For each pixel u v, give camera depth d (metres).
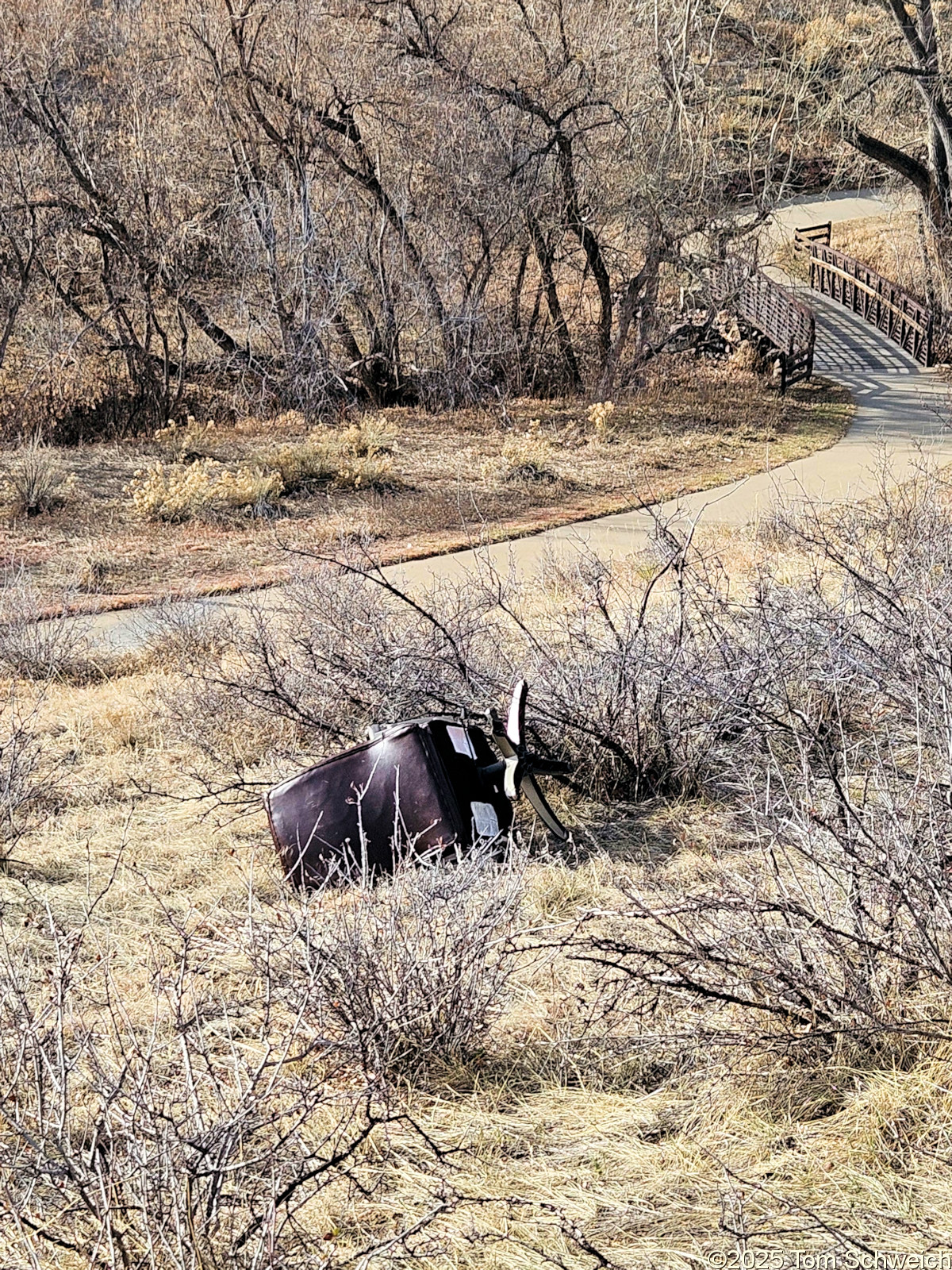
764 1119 3.21
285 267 27.16
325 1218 2.88
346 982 3.61
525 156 27.77
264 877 5.24
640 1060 3.53
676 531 15.70
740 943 3.68
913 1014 3.41
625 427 25.55
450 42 28.23
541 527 17.41
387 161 28.42
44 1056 3.00
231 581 14.83
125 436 25.31
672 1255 2.70
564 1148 3.16
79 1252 2.59
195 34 26.45
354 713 6.91
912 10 32.62
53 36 26.02
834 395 28.92
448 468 21.86
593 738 5.96
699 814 5.52
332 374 27.16
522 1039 3.76
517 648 7.69
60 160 26.30
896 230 41.66
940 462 21.44
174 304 27.55
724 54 28.14
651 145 27.47
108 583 15.10
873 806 4.22
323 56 27.17
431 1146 2.96
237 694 7.38
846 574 8.13
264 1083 3.39
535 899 4.61
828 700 5.99
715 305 30.55
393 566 15.29
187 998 3.97
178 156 26.94
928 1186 2.85
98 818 6.36
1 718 8.64
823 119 29.03
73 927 4.77
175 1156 2.74
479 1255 2.76
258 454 22.12
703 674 5.97
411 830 4.96
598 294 33.34
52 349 26.20
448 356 28.05
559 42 28.45
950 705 4.24
